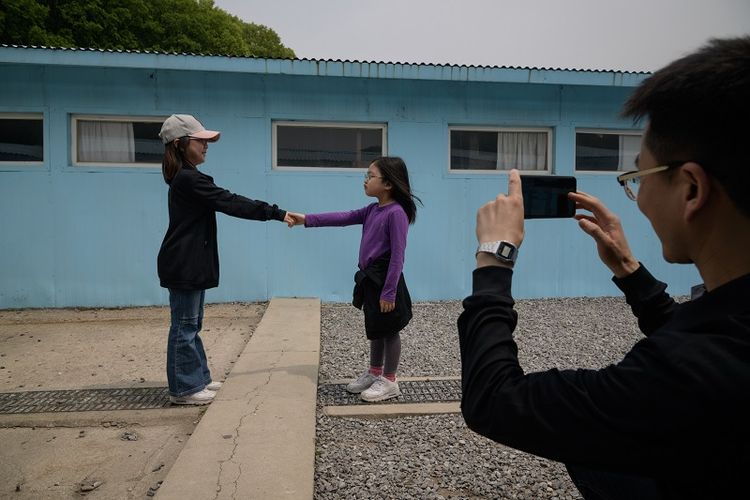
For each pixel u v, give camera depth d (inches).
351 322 220.1
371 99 256.8
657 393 27.2
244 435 105.7
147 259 250.1
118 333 204.7
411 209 132.4
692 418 26.3
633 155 279.3
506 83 260.4
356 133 261.6
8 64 235.9
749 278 28.1
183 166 125.0
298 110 253.1
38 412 124.4
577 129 274.2
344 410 123.9
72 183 243.6
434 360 167.6
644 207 32.9
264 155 252.4
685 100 29.0
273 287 258.2
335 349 179.5
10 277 242.4
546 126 270.7
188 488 85.7
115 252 247.9
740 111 27.3
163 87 245.6
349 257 261.4
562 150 271.0
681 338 28.3
